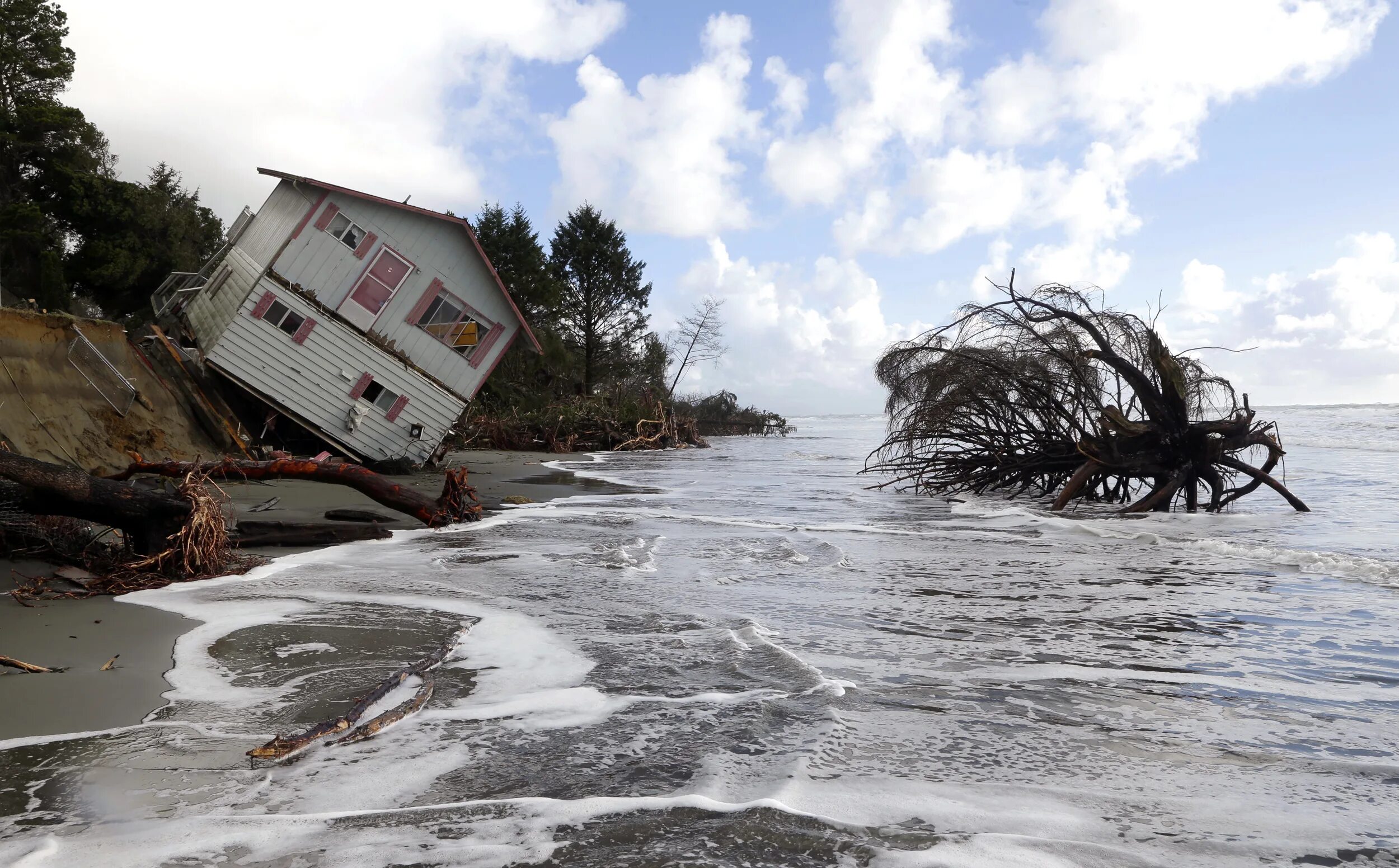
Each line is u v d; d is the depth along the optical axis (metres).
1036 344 15.52
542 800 2.91
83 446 12.21
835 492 17.03
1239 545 9.30
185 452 15.05
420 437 19.89
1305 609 6.18
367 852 2.57
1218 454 13.54
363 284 19.75
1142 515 13.27
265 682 4.34
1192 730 3.70
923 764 3.29
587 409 40.25
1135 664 4.75
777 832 2.67
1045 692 4.25
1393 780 3.15
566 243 56.91
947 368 15.98
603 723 3.75
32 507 6.95
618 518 12.05
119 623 5.59
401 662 4.71
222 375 19.50
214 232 43.75
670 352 62.06
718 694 4.16
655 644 5.13
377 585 6.94
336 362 19.09
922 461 17.03
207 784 3.08
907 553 9.05
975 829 2.72
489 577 7.32
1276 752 3.43
